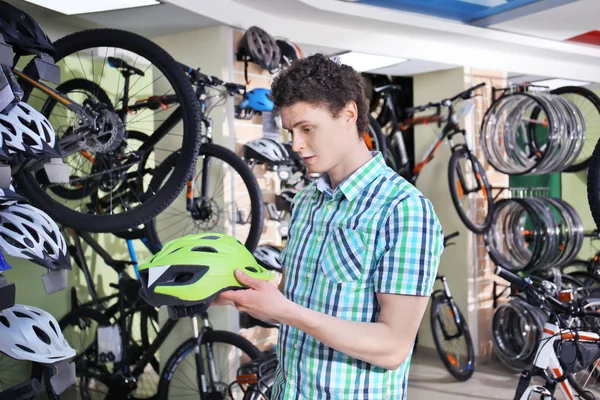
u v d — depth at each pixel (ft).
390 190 4.00
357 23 13.05
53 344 6.79
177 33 12.20
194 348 10.75
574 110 14.64
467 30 14.08
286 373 4.29
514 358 14.35
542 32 14.79
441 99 16.31
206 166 11.07
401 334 3.76
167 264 4.00
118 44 8.97
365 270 3.96
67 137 8.26
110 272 15.43
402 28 13.52
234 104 11.87
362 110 4.08
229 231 11.80
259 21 12.14
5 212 6.66
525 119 16.20
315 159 4.04
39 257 6.47
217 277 3.90
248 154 11.64
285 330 4.39
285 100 3.92
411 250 3.76
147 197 10.10
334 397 4.04
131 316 12.89
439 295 14.84
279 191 13.12
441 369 15.55
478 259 16.17
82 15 10.91
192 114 8.90
